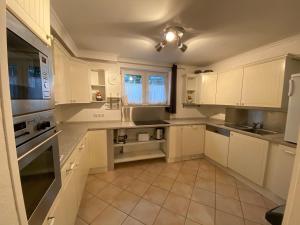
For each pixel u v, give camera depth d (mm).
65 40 2029
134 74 3490
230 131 2662
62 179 1152
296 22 1709
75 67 2520
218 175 2678
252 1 1358
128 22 1759
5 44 437
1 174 420
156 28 1894
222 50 2684
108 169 2814
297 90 1723
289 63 2018
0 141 420
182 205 1913
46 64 878
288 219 437
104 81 3092
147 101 3664
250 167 2279
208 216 1739
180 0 1361
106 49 2719
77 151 1700
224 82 2963
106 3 1407
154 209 1838
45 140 814
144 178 2551
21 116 603
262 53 2535
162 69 3633
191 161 3279
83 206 1868
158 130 3283
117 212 1780
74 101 2525
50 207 891
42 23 851
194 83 3723
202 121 3457
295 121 1749
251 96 2445
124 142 3070
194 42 2307
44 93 840
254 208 1875
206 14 1574
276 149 1942
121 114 3338
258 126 2697
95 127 2629
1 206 418
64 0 1361
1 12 420
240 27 1840
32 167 711
